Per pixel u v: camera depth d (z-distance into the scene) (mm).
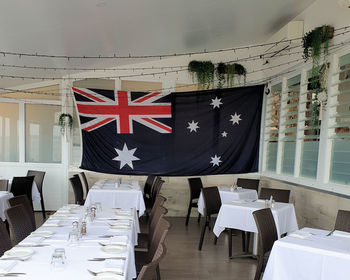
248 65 5617
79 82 5586
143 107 5406
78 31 3631
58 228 2439
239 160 5469
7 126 5625
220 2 3527
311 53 3709
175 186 5613
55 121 5719
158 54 5117
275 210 3162
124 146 5375
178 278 3039
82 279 1512
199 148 5441
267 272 2252
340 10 3389
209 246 4016
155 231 2283
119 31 3859
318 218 3619
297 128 4281
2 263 1679
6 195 4059
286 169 4684
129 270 1863
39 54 4191
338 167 3408
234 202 3662
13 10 2859
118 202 4332
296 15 4328
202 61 5488
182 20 3852
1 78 5020
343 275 1979
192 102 5426
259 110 5465
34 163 5648
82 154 5281
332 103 3520
